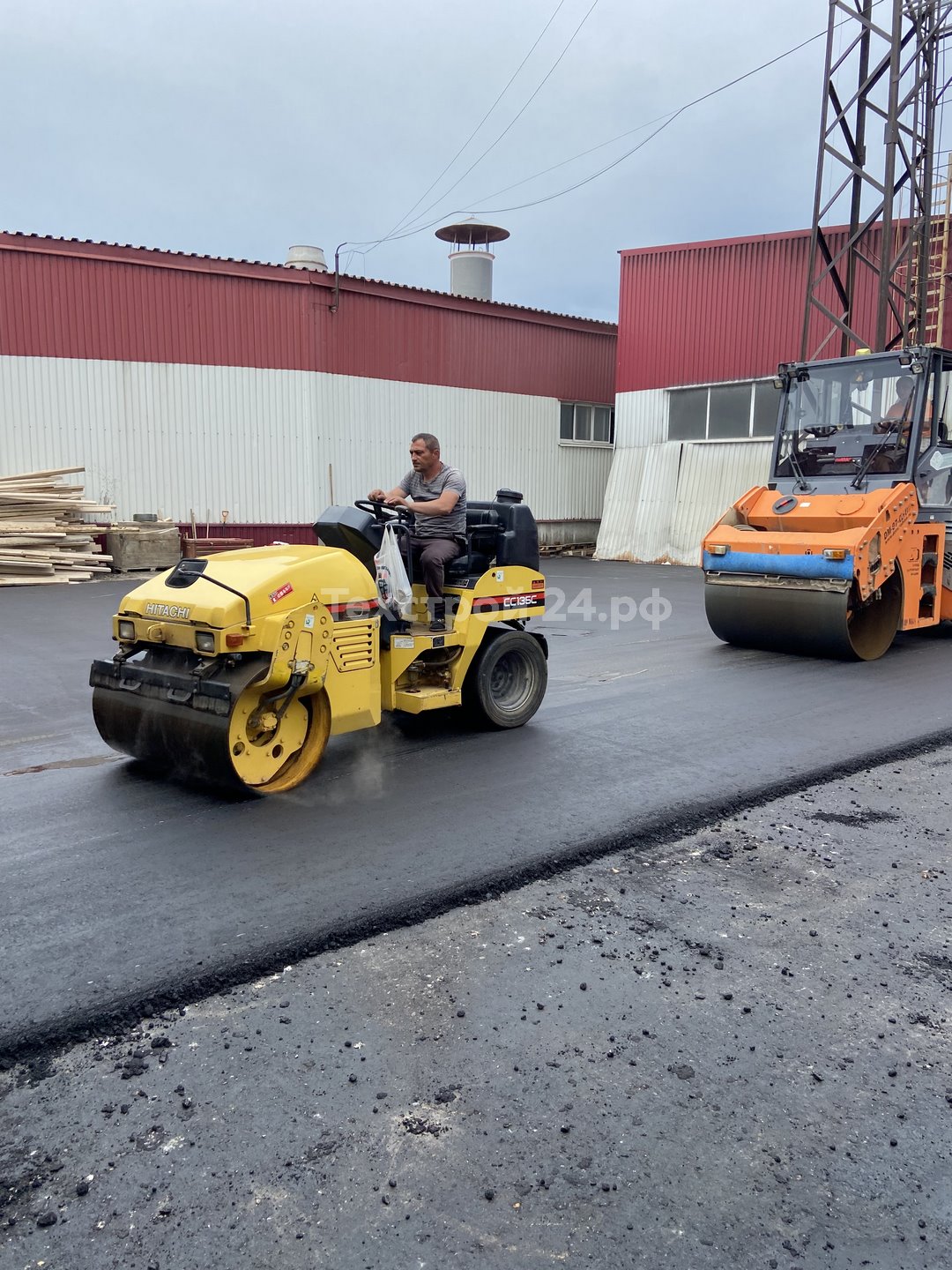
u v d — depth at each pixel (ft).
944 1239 7.37
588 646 33.83
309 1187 7.76
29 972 10.91
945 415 32.19
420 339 70.44
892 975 11.28
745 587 31.27
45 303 56.75
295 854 14.39
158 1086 9.03
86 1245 7.15
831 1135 8.50
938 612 32.50
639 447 76.74
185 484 61.36
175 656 17.12
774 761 19.38
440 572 20.18
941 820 16.40
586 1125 8.55
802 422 33.53
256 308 62.08
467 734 21.44
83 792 17.19
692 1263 7.08
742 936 12.17
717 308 71.46
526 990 10.77
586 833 15.37
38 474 54.03
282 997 10.60
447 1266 7.02
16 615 39.99
